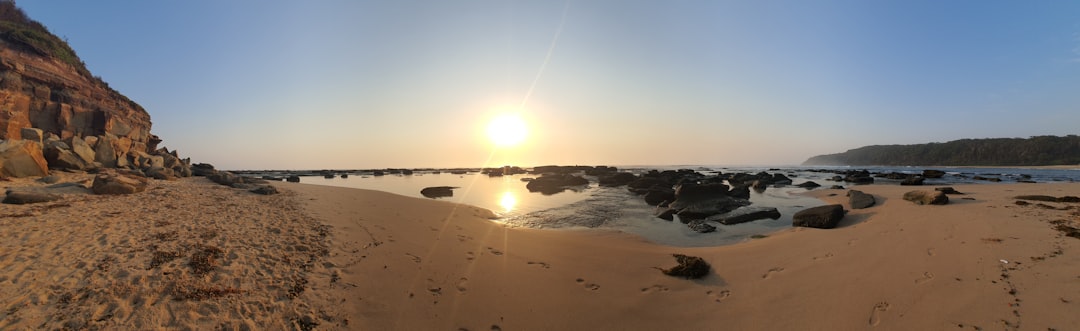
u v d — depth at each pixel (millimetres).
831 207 13297
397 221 12203
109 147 26344
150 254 7066
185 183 20172
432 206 17078
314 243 8664
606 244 10969
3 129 23109
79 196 12312
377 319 5645
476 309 6164
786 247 9617
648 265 8500
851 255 8422
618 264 8555
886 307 5867
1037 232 8883
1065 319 5020
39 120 29281
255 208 12672
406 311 5938
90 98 34969
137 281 5949
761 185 28188
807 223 12625
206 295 5750
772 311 6098
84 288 5598
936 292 6156
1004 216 11070
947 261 7418
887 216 12664
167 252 7234
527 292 6875
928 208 13414
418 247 9117
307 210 12883
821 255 8648
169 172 25953
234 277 6457
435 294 6574
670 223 14883
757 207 17453
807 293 6621
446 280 7176
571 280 7512
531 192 29266
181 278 6195
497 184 40312
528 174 68625
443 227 11938
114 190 13375
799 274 7527
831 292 6555
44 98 30125
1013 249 7711
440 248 9180
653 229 13719
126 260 6699
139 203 11984
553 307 6352
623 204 20969
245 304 5656
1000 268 6777
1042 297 5605
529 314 6102
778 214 15094
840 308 5980
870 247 8898
